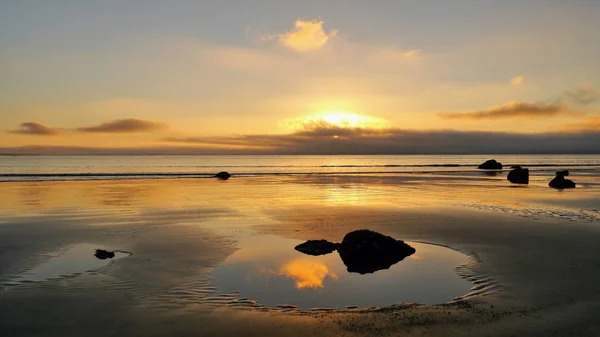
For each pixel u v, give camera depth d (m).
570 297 8.99
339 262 12.36
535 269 11.15
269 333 7.29
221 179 49.56
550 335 7.14
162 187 36.91
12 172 64.81
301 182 44.59
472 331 7.30
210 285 9.98
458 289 9.76
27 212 20.98
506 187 37.06
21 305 8.48
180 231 16.41
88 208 22.59
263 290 9.70
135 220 18.83
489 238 15.09
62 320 7.77
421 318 7.89
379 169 82.38
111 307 8.41
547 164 106.94
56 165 100.12
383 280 10.58
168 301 8.82
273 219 19.31
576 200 26.28
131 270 11.03
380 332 7.30
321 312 8.31
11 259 12.03
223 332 7.32
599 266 11.39
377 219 19.22
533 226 17.27
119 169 79.31
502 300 8.84
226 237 15.45
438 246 14.12
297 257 12.86
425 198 27.98
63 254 12.70
